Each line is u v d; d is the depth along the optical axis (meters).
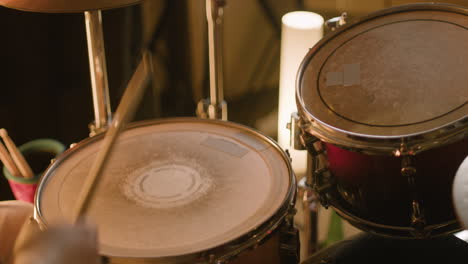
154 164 1.04
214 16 1.34
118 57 1.84
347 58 1.08
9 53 1.68
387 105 0.96
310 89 1.05
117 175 1.01
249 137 1.11
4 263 1.04
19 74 1.72
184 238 0.85
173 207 0.93
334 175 1.03
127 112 0.78
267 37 1.87
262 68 1.91
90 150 1.09
